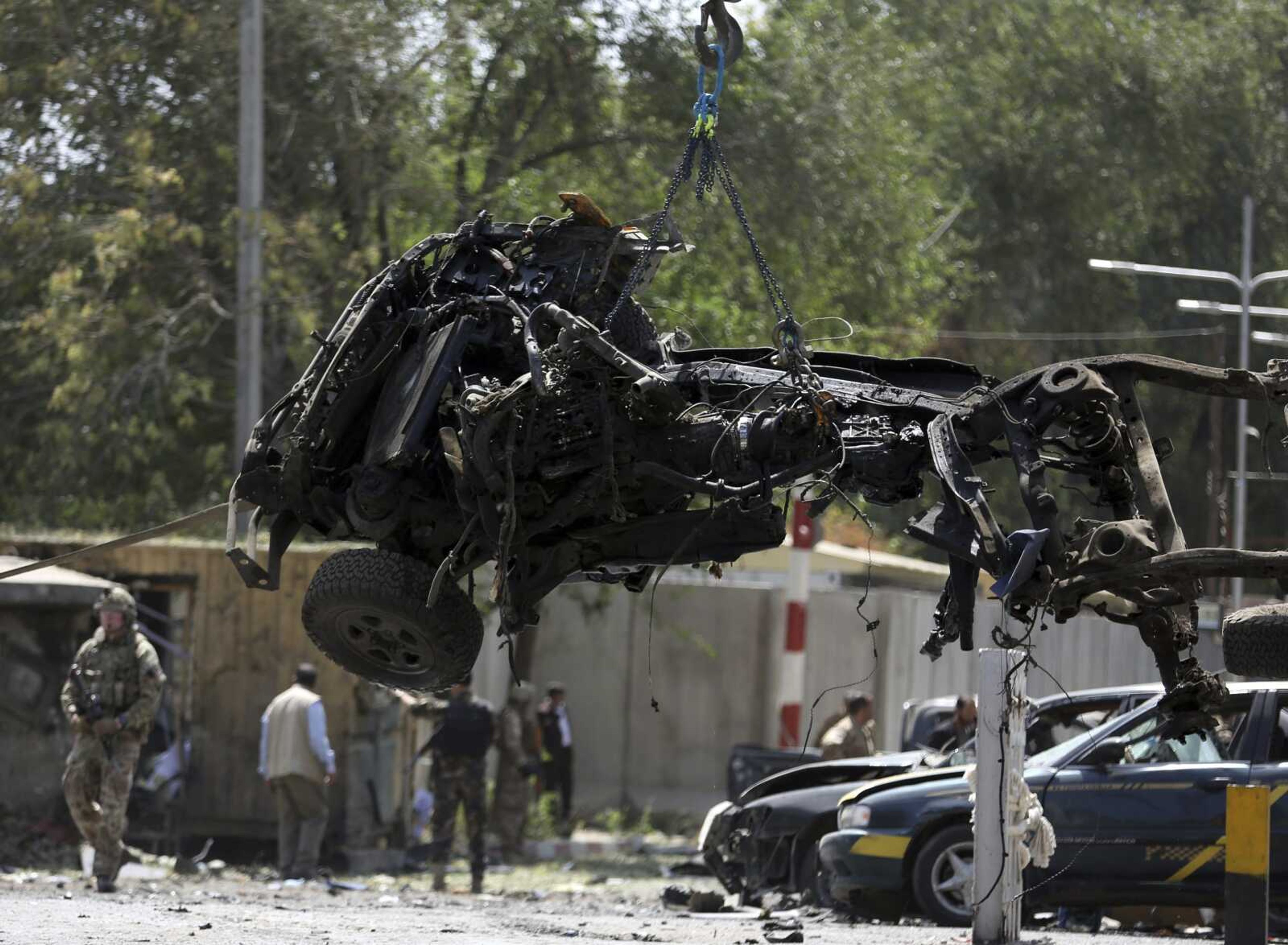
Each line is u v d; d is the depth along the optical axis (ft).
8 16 239.71
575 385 73.05
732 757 199.52
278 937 104.22
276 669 195.72
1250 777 127.85
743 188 258.16
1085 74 401.70
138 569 199.21
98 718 143.95
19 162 241.55
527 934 119.14
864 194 267.18
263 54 234.38
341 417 79.41
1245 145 439.63
